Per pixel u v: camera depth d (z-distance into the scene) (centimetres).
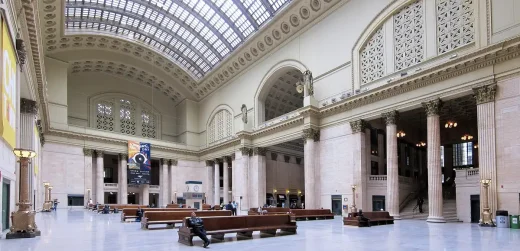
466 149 3070
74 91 4484
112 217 2470
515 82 1748
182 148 4866
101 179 4200
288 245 1034
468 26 1997
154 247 1001
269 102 3975
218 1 3650
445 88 2034
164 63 4684
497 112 1808
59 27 3472
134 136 4516
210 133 4769
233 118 4188
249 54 3847
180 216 1741
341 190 2655
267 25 3397
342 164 2673
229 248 984
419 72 2117
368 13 2600
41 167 3634
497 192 1761
